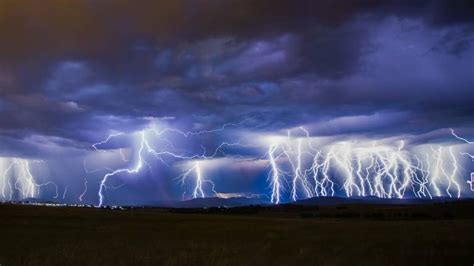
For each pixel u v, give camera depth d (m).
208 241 29.38
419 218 75.38
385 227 43.25
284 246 25.23
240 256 19.38
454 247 22.97
